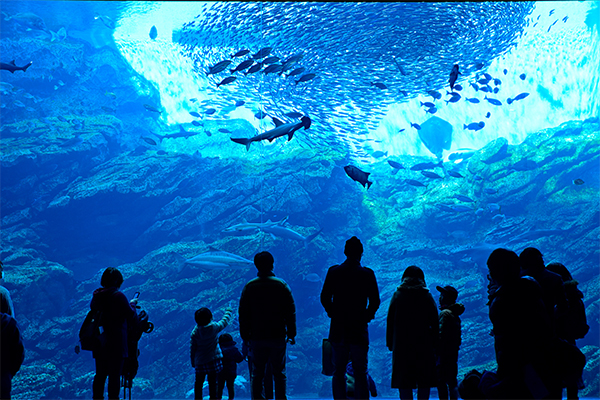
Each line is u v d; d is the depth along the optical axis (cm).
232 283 2141
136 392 1755
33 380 1684
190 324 2050
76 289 2181
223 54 1756
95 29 2911
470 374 416
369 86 1739
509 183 2448
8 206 2238
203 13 1655
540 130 2586
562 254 2178
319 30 1603
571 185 2380
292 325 413
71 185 2366
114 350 412
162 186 2469
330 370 425
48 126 2438
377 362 2083
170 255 2200
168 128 3017
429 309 407
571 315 373
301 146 2447
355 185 2738
